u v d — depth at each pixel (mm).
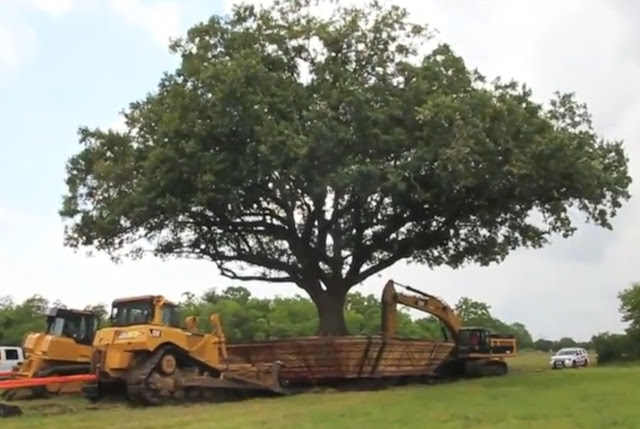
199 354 22922
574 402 18328
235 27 28688
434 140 25500
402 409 17562
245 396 23531
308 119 25828
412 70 27797
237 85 25391
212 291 64125
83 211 29953
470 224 31297
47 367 24000
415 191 26766
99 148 30016
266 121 25391
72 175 30016
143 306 22688
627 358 50562
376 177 25188
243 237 31359
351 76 27453
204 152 26031
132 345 21375
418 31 28688
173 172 26391
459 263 33438
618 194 29266
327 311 31156
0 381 20141
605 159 29672
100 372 21344
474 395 20953
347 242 30703
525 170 26500
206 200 26156
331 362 26922
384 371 28266
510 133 26438
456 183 25828
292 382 27172
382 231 30703
